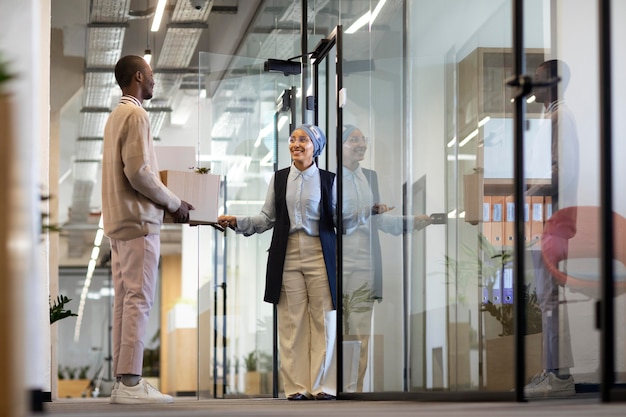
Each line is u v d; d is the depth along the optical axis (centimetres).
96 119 1346
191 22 995
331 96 646
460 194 478
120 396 498
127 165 492
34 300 230
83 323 2494
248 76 724
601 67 314
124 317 502
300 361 557
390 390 509
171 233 1967
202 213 545
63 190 1769
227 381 741
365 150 546
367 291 532
